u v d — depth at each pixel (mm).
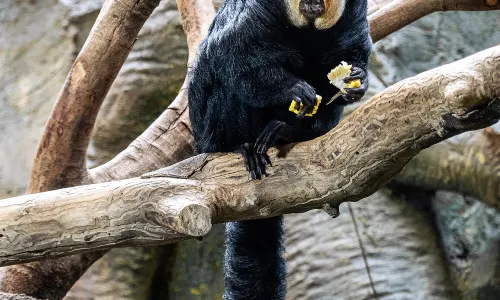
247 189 6527
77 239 6062
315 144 6430
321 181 6371
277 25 7223
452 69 5457
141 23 8125
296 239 12070
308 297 11680
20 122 13312
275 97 7172
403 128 5781
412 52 13938
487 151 11922
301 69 7504
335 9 7133
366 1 7641
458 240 12484
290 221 12219
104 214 6027
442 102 5469
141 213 6016
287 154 6535
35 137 13156
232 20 7488
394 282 11672
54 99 13406
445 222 12617
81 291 12023
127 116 12961
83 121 8312
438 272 11961
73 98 8219
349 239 11977
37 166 8453
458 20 14508
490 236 12367
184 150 9359
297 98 6805
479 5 9117
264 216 6660
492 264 12117
